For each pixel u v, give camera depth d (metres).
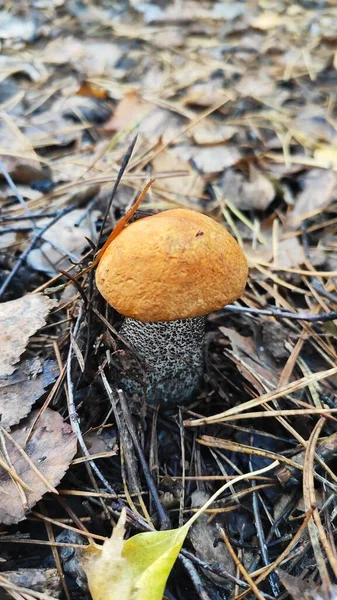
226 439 0.14
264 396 0.14
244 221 0.21
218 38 0.37
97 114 0.28
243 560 0.12
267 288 0.18
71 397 0.13
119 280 0.11
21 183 0.23
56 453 0.12
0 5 0.40
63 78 0.31
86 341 0.14
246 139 0.26
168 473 0.13
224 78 0.32
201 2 0.42
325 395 0.14
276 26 0.38
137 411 0.14
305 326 0.16
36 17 0.38
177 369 0.14
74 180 0.23
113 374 0.14
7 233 0.19
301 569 0.11
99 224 0.20
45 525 0.12
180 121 0.27
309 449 0.13
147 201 0.21
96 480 0.13
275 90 0.30
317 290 0.17
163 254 0.11
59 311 0.16
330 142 0.25
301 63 0.33
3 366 0.13
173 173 0.23
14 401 0.13
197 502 0.12
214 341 0.16
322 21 0.38
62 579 0.11
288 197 0.22
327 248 0.19
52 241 0.19
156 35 0.37
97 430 0.13
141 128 0.27
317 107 0.28
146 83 0.31
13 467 0.12
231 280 0.11
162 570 0.10
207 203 0.22
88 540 0.11
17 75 0.31
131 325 0.13
